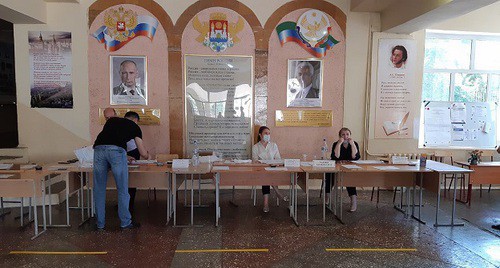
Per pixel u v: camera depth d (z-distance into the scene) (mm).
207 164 4094
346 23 5363
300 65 5344
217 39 5207
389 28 5152
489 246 3275
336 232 3619
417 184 4203
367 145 5527
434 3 4098
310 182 5598
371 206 4652
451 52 5961
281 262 2893
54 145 5160
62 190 4727
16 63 5016
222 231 3615
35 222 3396
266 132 4562
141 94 5191
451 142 5832
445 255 3061
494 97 5996
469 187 4781
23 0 4453
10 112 5000
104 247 3170
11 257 2947
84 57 5090
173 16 5145
